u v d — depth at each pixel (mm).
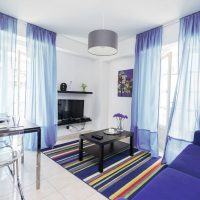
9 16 2762
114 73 4453
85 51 4141
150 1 2264
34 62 3115
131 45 3676
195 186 1313
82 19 2854
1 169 2299
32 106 3107
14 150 1809
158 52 3021
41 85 3215
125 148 3125
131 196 1844
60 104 3805
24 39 3115
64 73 4004
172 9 2438
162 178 1427
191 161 1771
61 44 3619
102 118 4520
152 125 3059
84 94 4480
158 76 3016
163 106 3355
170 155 2674
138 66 3355
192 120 2482
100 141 2469
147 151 3195
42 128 3242
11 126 1668
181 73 2596
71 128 4223
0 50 2670
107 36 2115
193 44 2500
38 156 1872
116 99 4402
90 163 2652
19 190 1803
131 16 2691
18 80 3160
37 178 1906
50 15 2734
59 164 2596
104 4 2375
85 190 1939
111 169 2473
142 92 3246
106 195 1856
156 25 2996
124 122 4176
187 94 2541
